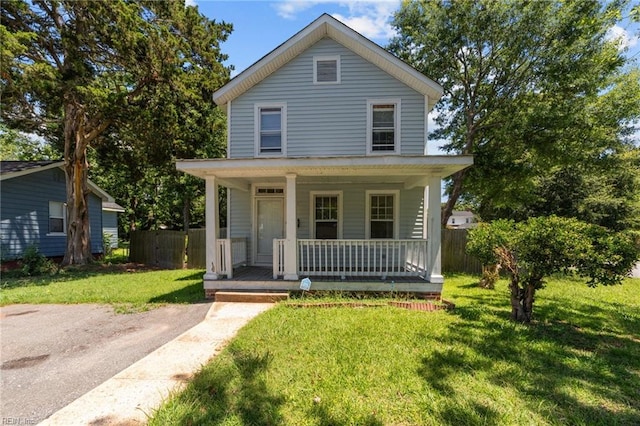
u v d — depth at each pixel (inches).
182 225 1136.2
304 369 135.0
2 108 401.4
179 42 446.3
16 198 480.4
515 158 510.3
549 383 127.6
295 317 209.6
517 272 211.0
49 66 359.3
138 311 236.4
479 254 226.8
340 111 344.5
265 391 117.4
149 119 446.6
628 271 174.2
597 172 517.0
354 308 234.2
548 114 433.1
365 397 115.0
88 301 270.8
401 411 106.7
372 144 342.6
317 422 100.5
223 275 284.0
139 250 571.2
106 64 437.1
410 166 249.6
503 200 597.6
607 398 118.3
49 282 372.2
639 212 756.6
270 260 366.3
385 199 363.9
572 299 285.7
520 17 460.4
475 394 118.2
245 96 353.7
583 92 439.5
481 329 188.4
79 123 490.0
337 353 151.2
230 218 372.8
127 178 700.7
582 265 181.3
